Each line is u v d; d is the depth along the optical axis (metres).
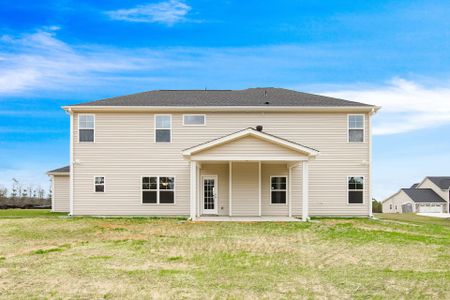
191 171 20.34
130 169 23.03
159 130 23.19
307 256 11.36
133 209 22.91
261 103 23.58
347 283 8.43
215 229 17.17
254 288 8.02
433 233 16.81
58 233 15.90
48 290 7.86
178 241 13.86
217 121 23.22
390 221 21.95
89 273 9.20
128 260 10.65
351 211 23.05
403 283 8.45
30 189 48.47
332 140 23.22
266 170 23.30
